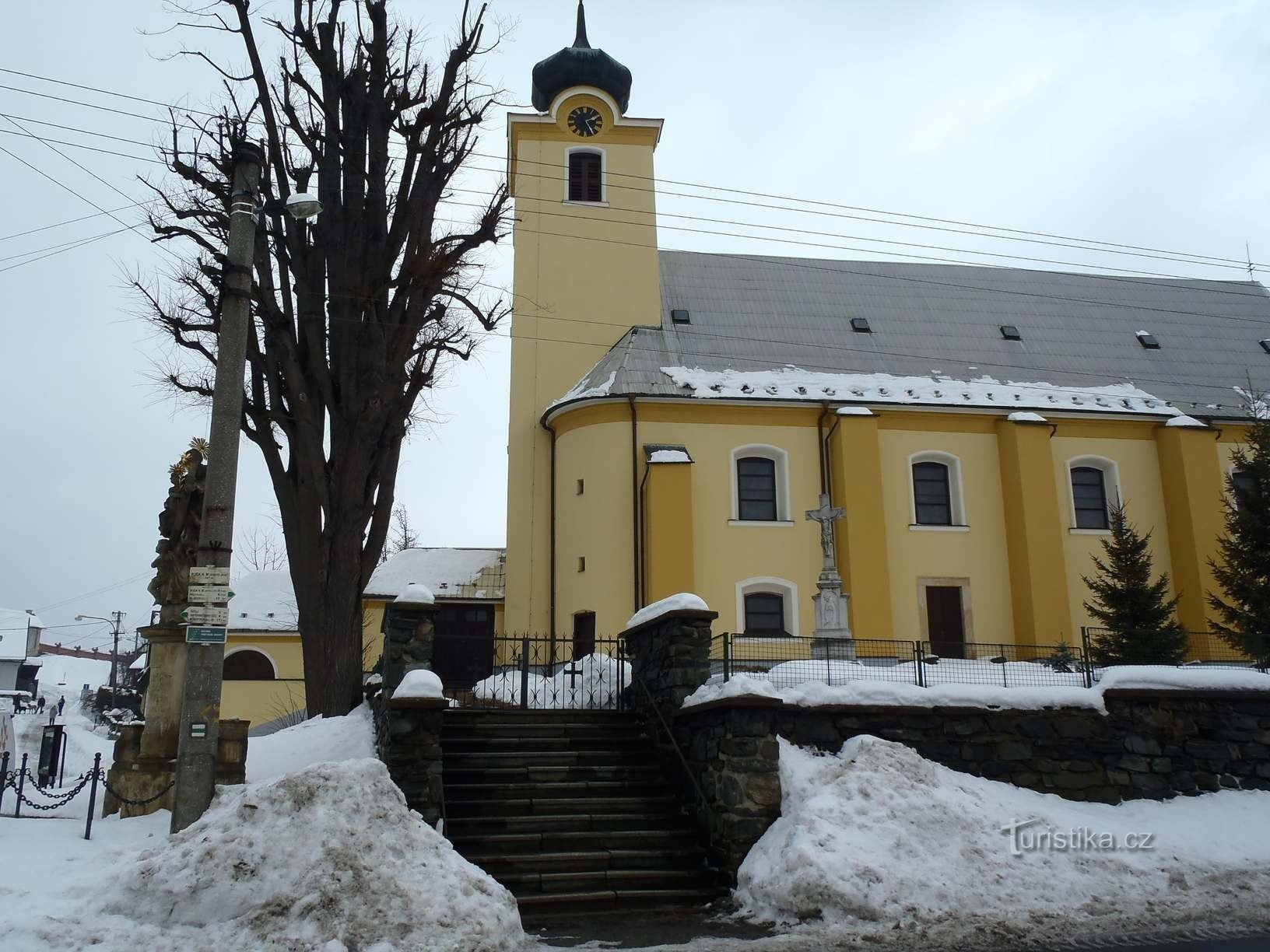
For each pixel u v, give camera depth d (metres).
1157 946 9.34
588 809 12.71
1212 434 29.39
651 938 9.66
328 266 18.75
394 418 18.73
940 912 10.27
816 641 19.69
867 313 32.41
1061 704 14.18
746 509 27.91
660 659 14.40
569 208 31.58
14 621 79.94
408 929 8.20
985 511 28.77
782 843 11.09
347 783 9.13
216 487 10.45
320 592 17.50
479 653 26.06
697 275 32.84
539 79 33.59
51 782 17.98
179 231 17.78
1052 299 34.31
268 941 7.87
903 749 12.76
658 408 27.53
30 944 7.48
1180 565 28.78
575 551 27.05
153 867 8.41
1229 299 35.78
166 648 14.10
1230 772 14.55
